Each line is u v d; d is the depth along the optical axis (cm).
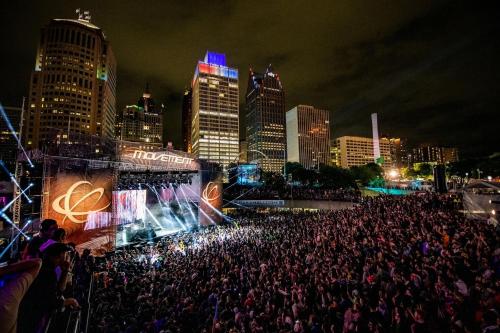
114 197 3133
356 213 3744
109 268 2270
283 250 2428
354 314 1119
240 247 2762
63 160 2719
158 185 3959
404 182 12350
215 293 1627
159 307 1439
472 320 1071
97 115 14675
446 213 2641
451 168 9575
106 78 15488
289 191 7500
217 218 5200
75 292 926
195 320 1333
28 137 13100
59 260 371
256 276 1897
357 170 12594
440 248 1698
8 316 147
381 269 1525
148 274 2088
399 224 2512
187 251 2875
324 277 1611
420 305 1082
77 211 2769
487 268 1341
